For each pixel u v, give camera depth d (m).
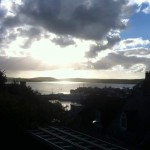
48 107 20.23
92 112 29.88
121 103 30.20
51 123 19.45
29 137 16.02
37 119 18.48
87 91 106.00
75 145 13.60
